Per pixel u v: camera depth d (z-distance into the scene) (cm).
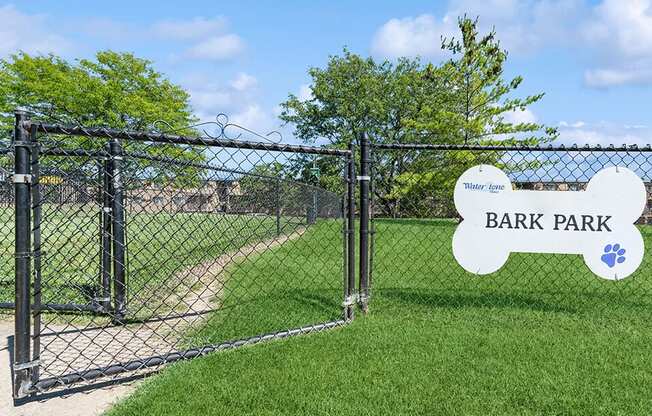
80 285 498
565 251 420
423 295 506
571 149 402
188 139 308
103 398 270
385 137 3008
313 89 3102
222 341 365
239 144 326
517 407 250
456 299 488
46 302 456
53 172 409
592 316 424
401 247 915
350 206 404
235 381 282
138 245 632
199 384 278
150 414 243
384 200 1287
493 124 1934
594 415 242
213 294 525
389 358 319
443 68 1997
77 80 2061
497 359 317
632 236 414
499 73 1867
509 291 531
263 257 779
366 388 272
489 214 429
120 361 329
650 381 281
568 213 418
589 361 313
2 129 1905
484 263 431
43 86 1939
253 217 766
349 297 404
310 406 251
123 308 427
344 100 3009
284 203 1112
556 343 349
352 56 3036
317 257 784
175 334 391
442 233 1097
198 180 525
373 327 389
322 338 361
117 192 425
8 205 575
